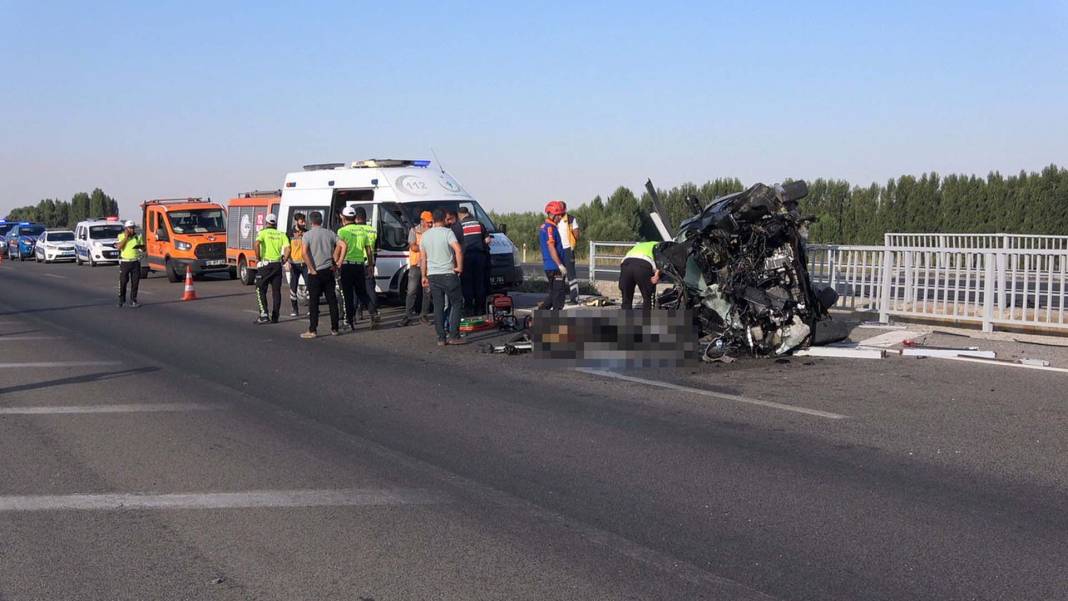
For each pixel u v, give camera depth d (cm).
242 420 924
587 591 499
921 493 656
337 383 1120
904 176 4028
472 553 558
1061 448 764
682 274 1214
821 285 1538
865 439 803
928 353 1191
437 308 1404
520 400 999
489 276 1717
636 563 538
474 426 882
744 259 1184
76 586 517
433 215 1421
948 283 1484
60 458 785
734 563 536
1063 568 521
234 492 686
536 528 600
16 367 1273
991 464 722
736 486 679
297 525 612
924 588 497
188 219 2995
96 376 1195
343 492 683
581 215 4809
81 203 10188
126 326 1769
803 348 1225
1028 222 3653
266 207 2667
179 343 1505
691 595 493
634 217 4697
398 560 548
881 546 557
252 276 2759
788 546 560
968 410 901
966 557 538
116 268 3988
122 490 693
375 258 1784
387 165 2081
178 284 2902
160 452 802
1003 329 1455
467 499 663
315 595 501
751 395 995
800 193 1167
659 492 670
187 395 1058
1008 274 1736
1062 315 1355
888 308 1530
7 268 4153
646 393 1020
